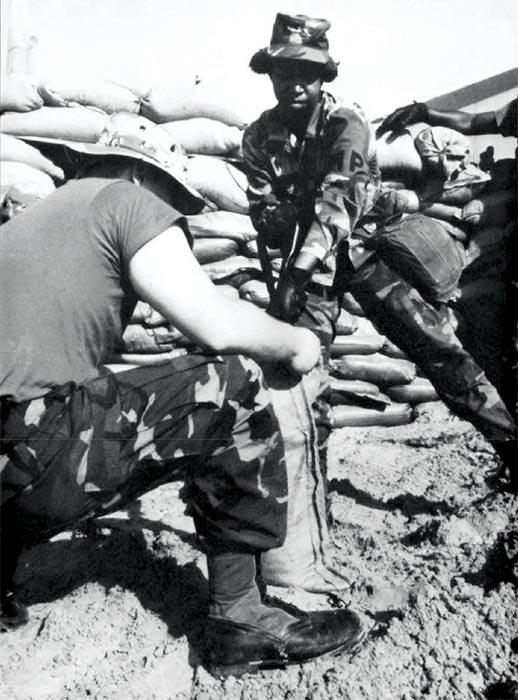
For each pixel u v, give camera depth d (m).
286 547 1.80
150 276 1.35
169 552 1.95
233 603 1.48
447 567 1.84
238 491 1.42
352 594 1.78
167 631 1.62
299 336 1.50
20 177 3.18
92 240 1.37
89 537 2.12
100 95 3.39
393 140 3.49
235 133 3.46
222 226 3.39
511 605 1.58
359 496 2.54
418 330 2.27
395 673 1.43
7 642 1.63
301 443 1.78
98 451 1.33
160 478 1.44
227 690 1.42
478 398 2.29
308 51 2.31
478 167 3.56
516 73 3.58
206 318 1.35
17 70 3.48
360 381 3.61
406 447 3.21
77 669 1.52
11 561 1.51
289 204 2.46
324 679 1.43
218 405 1.39
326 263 2.17
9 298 1.35
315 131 2.37
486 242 3.21
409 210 3.44
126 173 1.57
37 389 1.33
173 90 3.49
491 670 1.41
